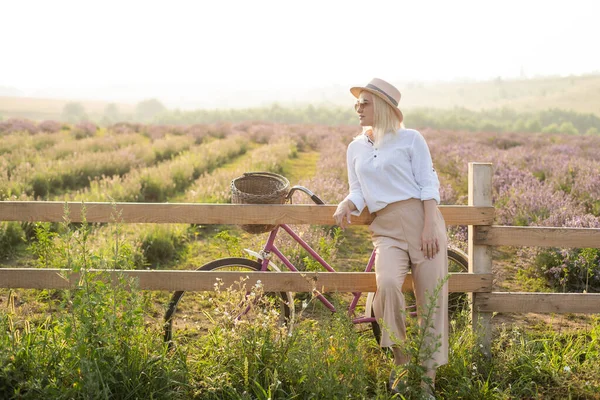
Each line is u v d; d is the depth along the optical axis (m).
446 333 3.27
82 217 3.14
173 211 3.50
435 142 23.75
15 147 18.39
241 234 7.79
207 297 4.92
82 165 13.40
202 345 3.57
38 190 11.21
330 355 3.17
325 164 14.58
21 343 3.10
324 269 4.11
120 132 28.19
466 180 12.66
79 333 2.90
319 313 4.73
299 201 8.62
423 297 3.25
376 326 3.77
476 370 3.44
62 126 29.64
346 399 2.92
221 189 10.48
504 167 13.59
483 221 3.60
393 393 3.24
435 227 3.16
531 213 8.13
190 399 3.09
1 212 3.44
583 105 198.00
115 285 3.39
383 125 3.25
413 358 3.13
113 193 10.27
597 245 3.64
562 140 31.09
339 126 39.84
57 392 2.81
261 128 31.30
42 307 4.64
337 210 3.38
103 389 2.74
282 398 2.96
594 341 3.81
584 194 9.91
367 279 3.57
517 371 3.50
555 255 5.82
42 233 5.27
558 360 3.62
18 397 2.81
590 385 3.34
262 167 14.01
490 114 137.38
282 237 5.63
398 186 3.23
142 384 2.99
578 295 3.67
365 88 3.25
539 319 4.69
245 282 3.54
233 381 3.14
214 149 18.73
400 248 3.24
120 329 3.07
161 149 19.00
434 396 3.17
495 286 5.70
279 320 3.83
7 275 3.43
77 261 3.06
